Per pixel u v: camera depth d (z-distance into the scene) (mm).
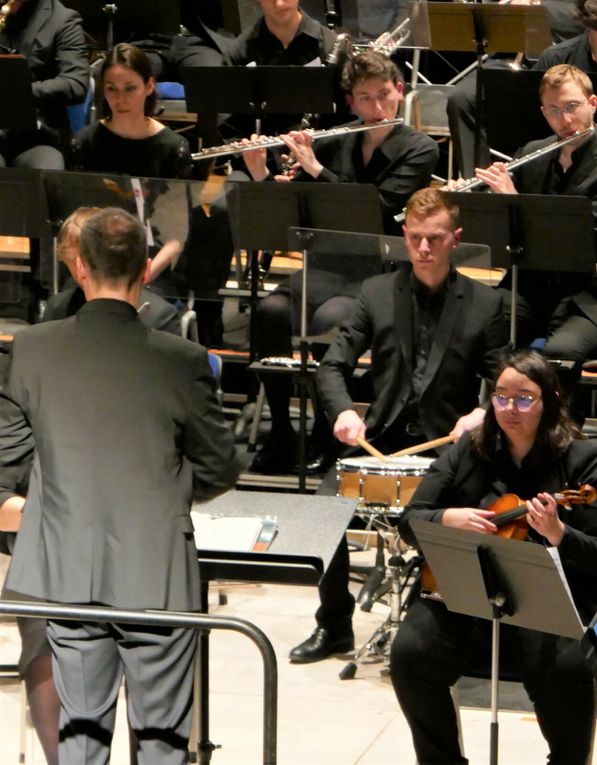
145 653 8789
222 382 20547
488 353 14984
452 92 21906
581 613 10555
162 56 23797
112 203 17156
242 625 8078
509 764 11836
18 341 9172
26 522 8906
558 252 16844
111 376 8922
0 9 21453
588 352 17672
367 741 12438
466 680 13719
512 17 20859
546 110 18188
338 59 20859
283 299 18734
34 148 21062
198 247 17312
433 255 14750
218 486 9219
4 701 13297
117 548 8688
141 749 8789
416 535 9945
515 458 11219
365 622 15273
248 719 12852
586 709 10227
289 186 17109
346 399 14688
